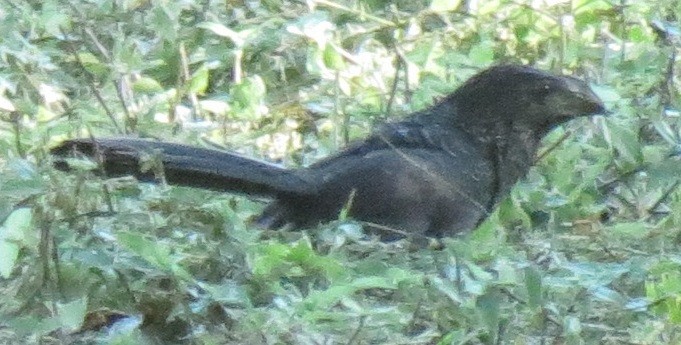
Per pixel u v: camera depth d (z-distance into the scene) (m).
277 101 13.09
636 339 8.96
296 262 9.25
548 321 8.98
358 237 9.49
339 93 12.83
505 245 9.97
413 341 8.67
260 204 10.36
